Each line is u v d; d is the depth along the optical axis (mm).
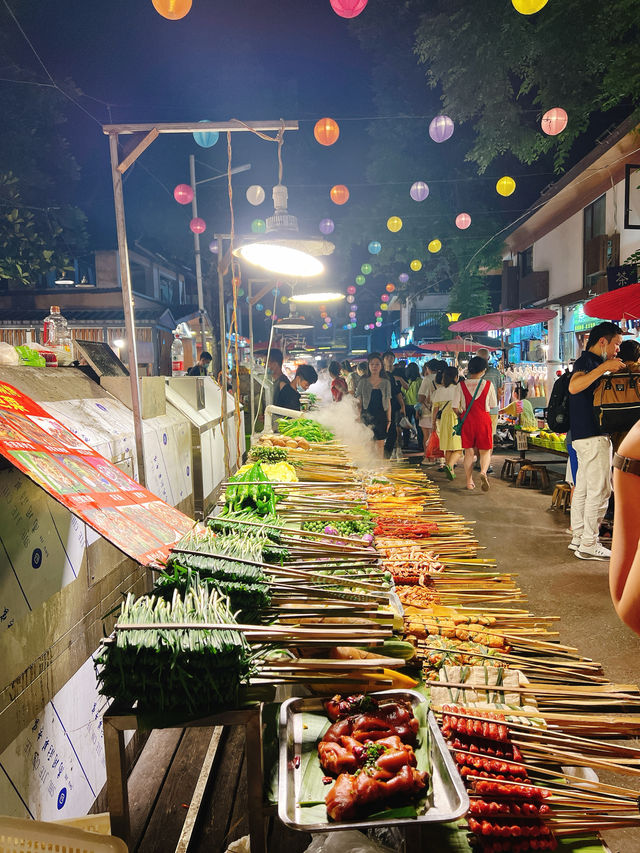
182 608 1800
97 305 17203
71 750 2307
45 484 1825
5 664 1855
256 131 3521
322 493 4668
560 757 2016
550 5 8992
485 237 20688
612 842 2385
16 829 1387
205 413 6652
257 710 1659
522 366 16906
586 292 13633
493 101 11602
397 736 1771
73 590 2447
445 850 1717
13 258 13570
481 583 3746
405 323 38219
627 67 8461
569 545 6238
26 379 3078
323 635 1875
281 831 2279
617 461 1250
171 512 2557
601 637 4117
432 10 12000
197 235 18172
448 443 9570
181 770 2752
